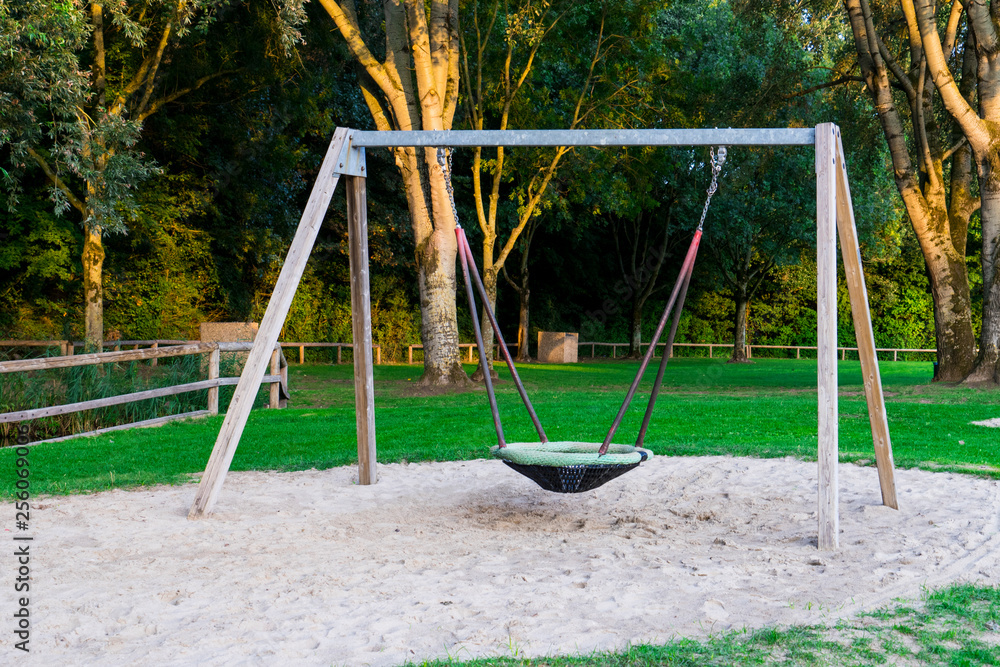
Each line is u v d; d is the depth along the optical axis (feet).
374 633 11.02
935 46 50.16
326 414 43.04
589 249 112.27
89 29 41.63
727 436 32.60
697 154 86.89
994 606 11.91
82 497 21.66
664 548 16.03
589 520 18.93
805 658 9.84
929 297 124.06
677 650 10.06
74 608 12.19
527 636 10.80
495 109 73.31
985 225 53.42
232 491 22.45
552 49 70.38
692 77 71.20
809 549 15.89
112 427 36.94
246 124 73.56
